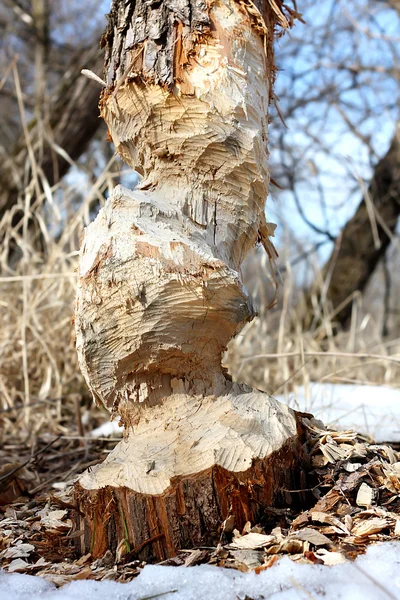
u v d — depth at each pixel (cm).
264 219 100
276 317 276
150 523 81
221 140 89
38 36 465
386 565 74
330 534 82
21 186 259
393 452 100
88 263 86
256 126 92
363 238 343
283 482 86
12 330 197
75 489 86
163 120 91
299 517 84
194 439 85
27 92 521
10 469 117
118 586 74
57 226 216
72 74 291
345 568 74
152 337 85
